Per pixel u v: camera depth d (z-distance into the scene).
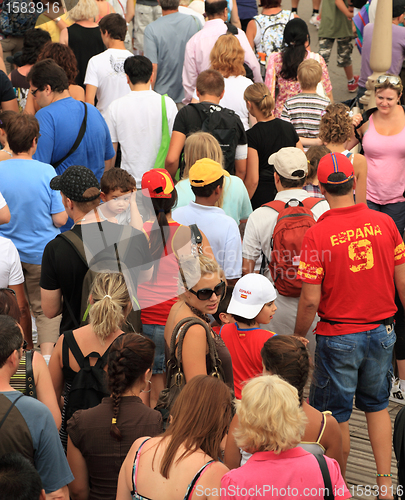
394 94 17.95
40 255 15.10
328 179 11.77
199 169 12.88
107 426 8.59
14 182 14.47
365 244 11.62
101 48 23.72
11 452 7.15
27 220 14.79
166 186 10.65
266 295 11.34
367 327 11.88
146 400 11.77
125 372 8.61
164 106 18.61
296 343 9.33
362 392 12.49
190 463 7.25
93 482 8.81
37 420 8.16
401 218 19.36
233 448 9.21
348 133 15.67
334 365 12.07
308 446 8.15
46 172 14.90
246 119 19.98
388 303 12.01
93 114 17.14
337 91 35.31
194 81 23.48
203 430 7.45
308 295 11.92
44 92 16.47
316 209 14.04
